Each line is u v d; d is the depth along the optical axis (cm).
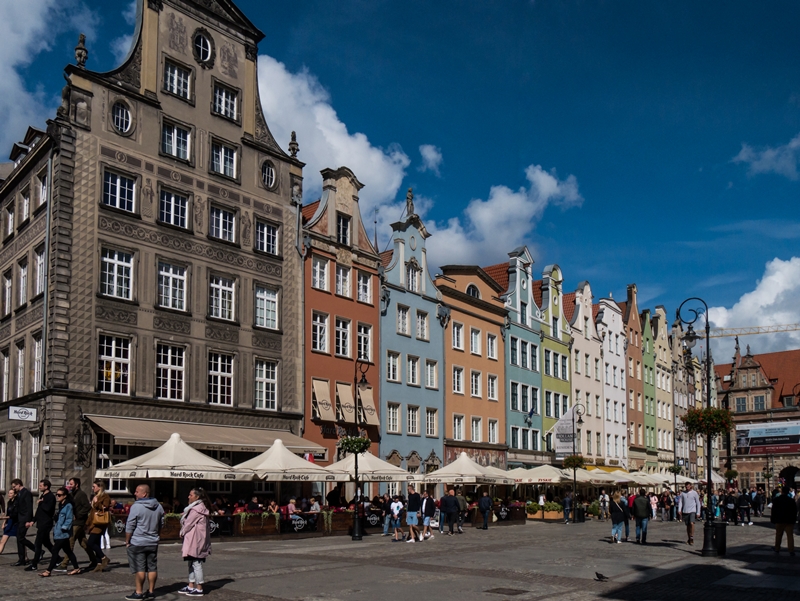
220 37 3909
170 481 3428
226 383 3747
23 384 3406
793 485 10994
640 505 3108
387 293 4788
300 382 4084
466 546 2886
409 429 4922
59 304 3125
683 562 2397
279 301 4038
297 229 4181
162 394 3456
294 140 4247
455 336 5491
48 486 1969
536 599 1596
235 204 3869
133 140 3450
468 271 5725
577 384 7212
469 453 5478
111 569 1939
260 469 3039
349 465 3609
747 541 3431
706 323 3184
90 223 3262
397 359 4862
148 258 3447
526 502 5631
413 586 1755
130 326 3341
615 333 8244
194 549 1535
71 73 3266
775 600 1639
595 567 2214
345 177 4547
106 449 3219
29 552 2323
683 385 10394
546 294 6844
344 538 3198
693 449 10625
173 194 3612
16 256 3569
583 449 7181
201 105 3769
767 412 11919
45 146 3316
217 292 3756
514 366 6147
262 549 2598
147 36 3562
